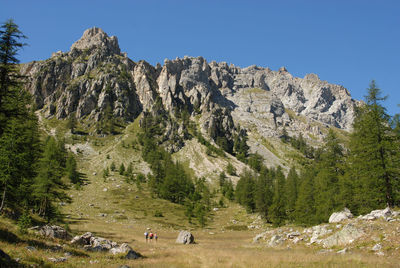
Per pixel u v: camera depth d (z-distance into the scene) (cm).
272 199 8925
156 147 18450
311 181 6141
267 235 4638
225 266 2297
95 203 9044
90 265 2083
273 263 2230
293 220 7762
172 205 10262
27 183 4166
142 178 12900
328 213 4656
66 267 1909
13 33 2561
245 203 10269
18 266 1627
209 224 8838
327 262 2114
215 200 12531
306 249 3058
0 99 2572
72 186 10569
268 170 17075
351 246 2617
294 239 3609
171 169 12631
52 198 4881
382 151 3481
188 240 4950
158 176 12450
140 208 9256
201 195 12788
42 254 2108
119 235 5094
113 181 12125
